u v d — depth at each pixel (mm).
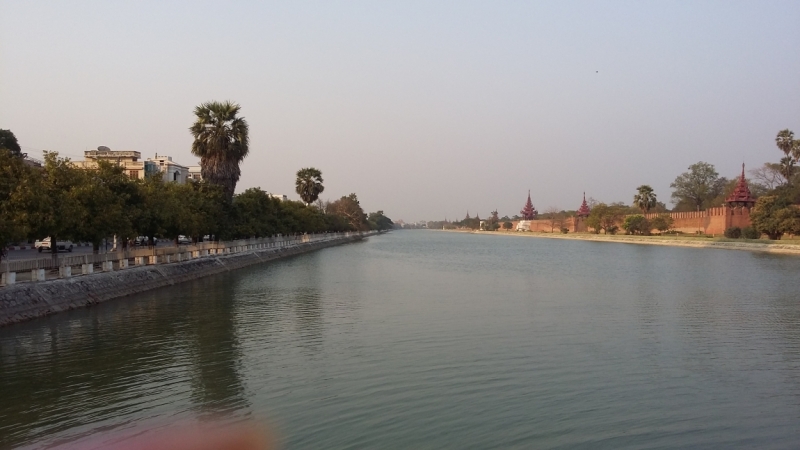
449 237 177125
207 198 42812
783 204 76125
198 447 9516
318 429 10422
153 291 28781
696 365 14930
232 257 45406
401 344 16984
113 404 11609
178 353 15633
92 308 22625
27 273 23047
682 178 140250
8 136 50125
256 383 13039
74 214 22703
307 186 88625
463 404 11789
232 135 46438
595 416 11266
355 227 157250
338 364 14648
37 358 14953
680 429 10672
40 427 10430
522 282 35406
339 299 26484
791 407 11867
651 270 45062
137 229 28984
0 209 19219
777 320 21344
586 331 19141
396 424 10727
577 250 82000
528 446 9867
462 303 25469
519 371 14219
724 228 91812
